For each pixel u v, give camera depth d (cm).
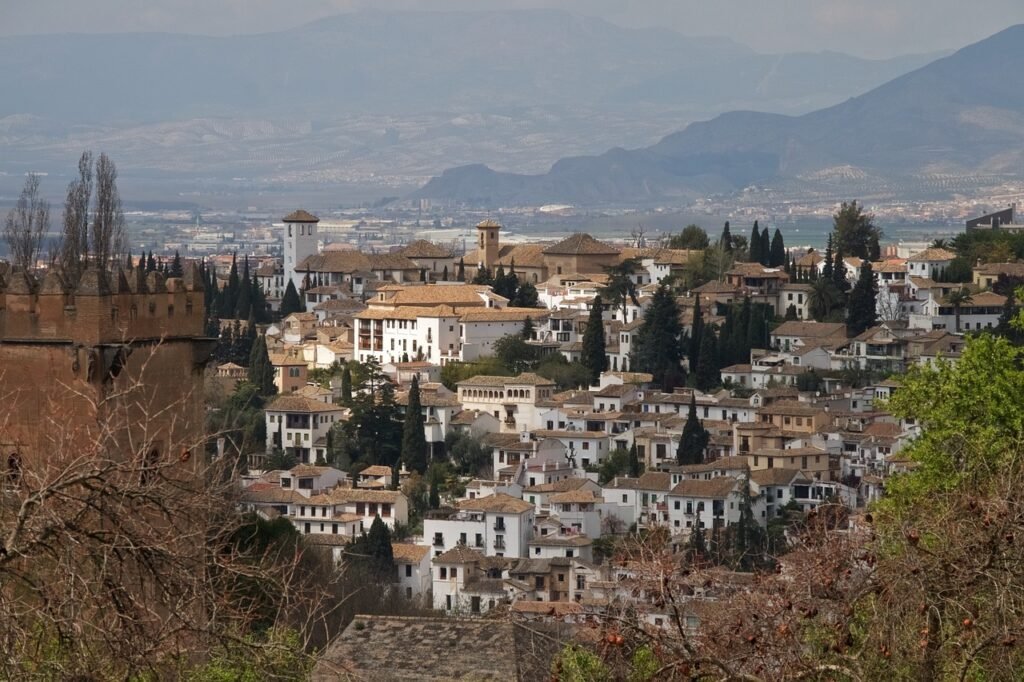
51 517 8681
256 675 9875
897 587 10825
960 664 10875
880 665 10862
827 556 11188
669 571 11125
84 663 8700
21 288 15938
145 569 9044
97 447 9606
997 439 16600
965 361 18388
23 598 9119
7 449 15425
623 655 11425
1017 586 10775
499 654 16550
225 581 9794
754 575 11412
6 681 8569
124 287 16212
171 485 9531
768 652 10675
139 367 16262
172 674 8962
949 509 11356
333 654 16762
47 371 15938
